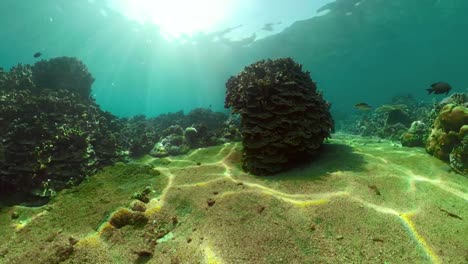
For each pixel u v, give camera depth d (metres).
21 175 1.73
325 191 1.38
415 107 5.56
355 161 1.84
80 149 2.17
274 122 1.91
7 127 2.07
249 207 1.27
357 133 5.36
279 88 2.00
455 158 1.68
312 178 1.58
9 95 2.43
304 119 1.98
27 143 1.93
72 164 2.01
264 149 1.88
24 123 2.07
